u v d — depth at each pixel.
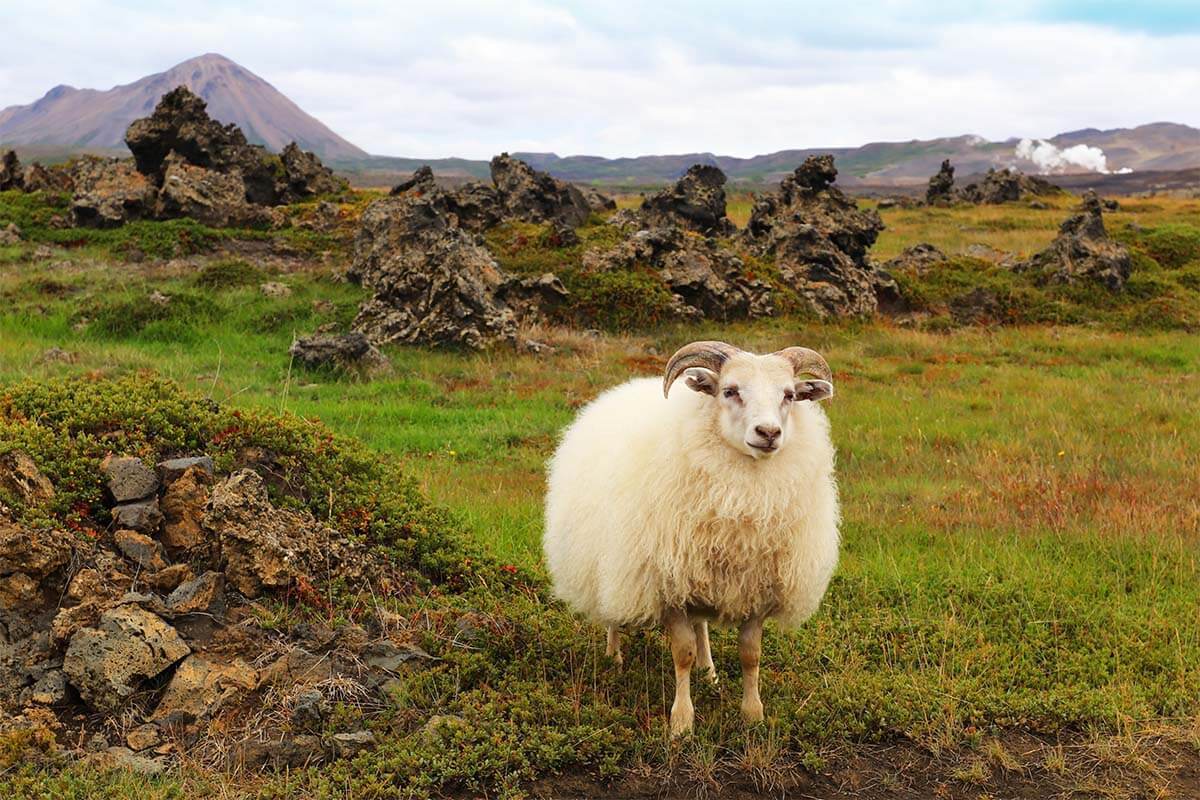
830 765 5.78
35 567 5.99
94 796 4.95
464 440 13.79
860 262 29.67
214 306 22.16
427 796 5.21
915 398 17.67
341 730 5.62
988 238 44.56
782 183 32.19
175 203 29.50
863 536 9.89
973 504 10.91
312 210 32.34
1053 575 8.65
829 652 7.11
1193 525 9.95
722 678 6.70
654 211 33.28
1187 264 34.56
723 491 5.70
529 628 6.80
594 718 5.89
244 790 5.13
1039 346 24.09
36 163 34.25
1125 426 15.14
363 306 22.11
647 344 22.81
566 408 16.44
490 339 20.86
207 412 7.52
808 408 6.09
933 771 5.78
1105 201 60.81
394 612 6.63
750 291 26.20
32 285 23.47
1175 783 5.64
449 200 30.75
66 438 6.84
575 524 6.38
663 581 5.88
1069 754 5.96
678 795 5.42
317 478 7.45
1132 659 7.11
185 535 6.55
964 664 6.90
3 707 5.53
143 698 5.70
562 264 26.30
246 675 5.80
